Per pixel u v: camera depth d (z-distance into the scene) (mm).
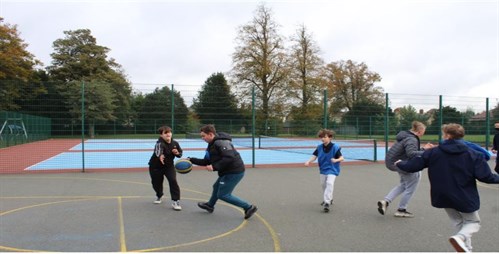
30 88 14375
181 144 29859
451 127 4375
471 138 20438
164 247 4867
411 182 6445
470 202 4180
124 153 21188
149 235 5398
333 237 5348
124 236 5344
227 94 16359
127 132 19781
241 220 6262
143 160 17531
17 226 5836
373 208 7227
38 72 46969
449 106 18594
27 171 12578
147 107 16094
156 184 7410
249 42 35531
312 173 12289
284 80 35375
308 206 7383
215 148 6379
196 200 7977
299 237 5340
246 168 13672
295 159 18141
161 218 6379
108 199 7980
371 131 25641
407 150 6242
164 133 7145
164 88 15336
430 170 4445
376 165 14562
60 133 18500
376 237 5359
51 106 14602
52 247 4852
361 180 10773
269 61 35312
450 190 4227
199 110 16109
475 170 4191
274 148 24438
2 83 14258
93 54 50000
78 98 15773
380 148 23109
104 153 21172
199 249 4793
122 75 53094
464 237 4172
